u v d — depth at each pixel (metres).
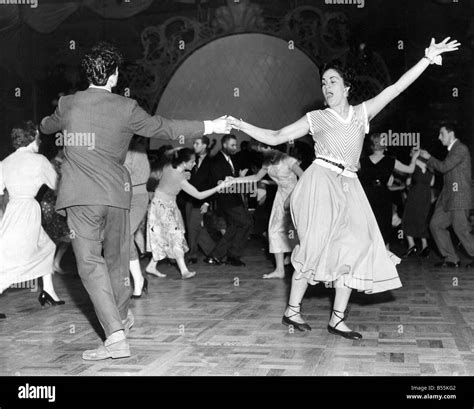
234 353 3.93
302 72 13.34
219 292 6.40
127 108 3.91
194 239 9.05
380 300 5.80
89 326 4.89
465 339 4.25
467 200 8.12
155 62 13.32
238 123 4.21
